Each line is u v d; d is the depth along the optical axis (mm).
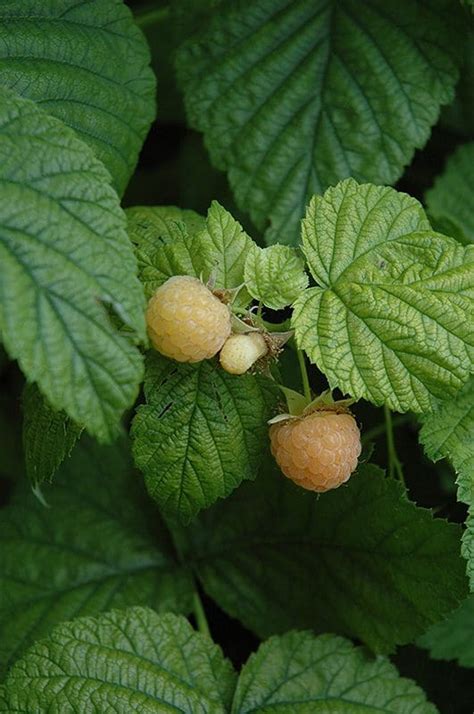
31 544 593
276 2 587
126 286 473
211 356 498
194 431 513
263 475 574
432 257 514
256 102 581
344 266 515
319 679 548
